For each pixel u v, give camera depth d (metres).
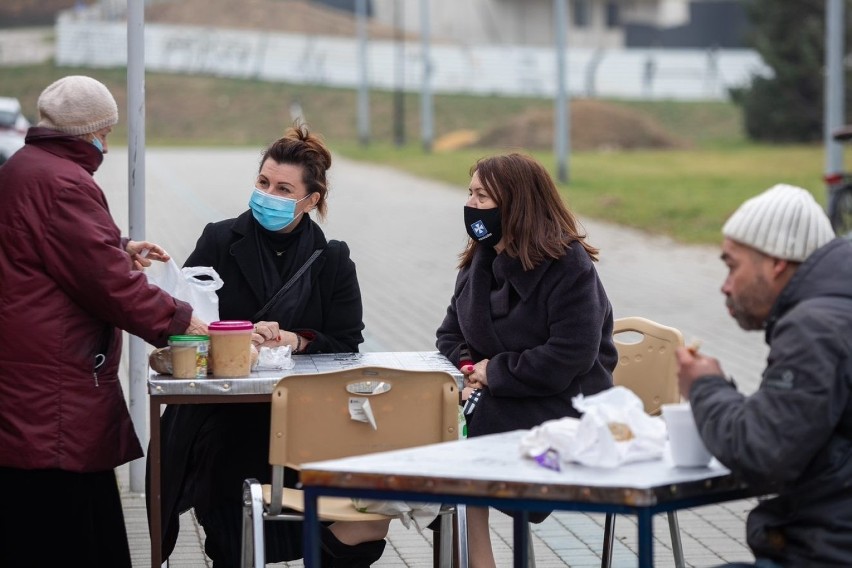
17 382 7.83
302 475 6.23
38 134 7.96
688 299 24.20
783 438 5.86
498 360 8.82
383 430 7.60
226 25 128.25
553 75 118.31
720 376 6.30
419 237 33.75
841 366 5.90
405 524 8.06
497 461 6.35
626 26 136.75
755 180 52.12
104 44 94.19
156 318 7.96
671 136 84.44
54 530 8.05
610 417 6.39
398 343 19.53
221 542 9.03
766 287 6.28
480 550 8.99
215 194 43.78
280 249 9.28
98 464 8.03
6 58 96.00
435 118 108.44
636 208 40.00
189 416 8.83
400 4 137.25
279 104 110.31
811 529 6.17
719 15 136.88
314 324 9.30
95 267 7.79
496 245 8.95
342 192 47.62
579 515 11.79
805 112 81.88
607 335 9.03
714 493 6.11
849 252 6.21
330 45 119.12
